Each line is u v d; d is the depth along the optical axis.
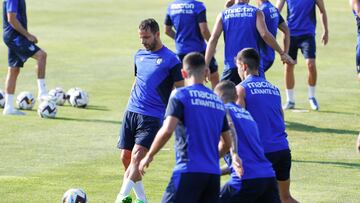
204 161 24.22
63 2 108.81
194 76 24.84
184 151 24.22
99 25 91.62
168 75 30.91
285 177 28.97
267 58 41.25
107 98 55.19
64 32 86.75
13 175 35.31
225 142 25.33
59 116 48.75
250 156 25.77
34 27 89.50
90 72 65.56
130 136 31.31
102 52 75.50
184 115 24.19
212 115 24.48
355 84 62.28
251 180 25.55
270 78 64.25
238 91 28.22
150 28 30.70
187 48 46.66
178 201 24.08
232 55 39.69
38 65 50.50
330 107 53.28
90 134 43.78
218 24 39.69
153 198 32.31
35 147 40.59
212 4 107.19
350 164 38.34
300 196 32.81
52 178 34.97
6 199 31.58
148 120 30.78
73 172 36.03
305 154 40.22
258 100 28.22
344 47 80.56
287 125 47.38
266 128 28.27
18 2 48.47
